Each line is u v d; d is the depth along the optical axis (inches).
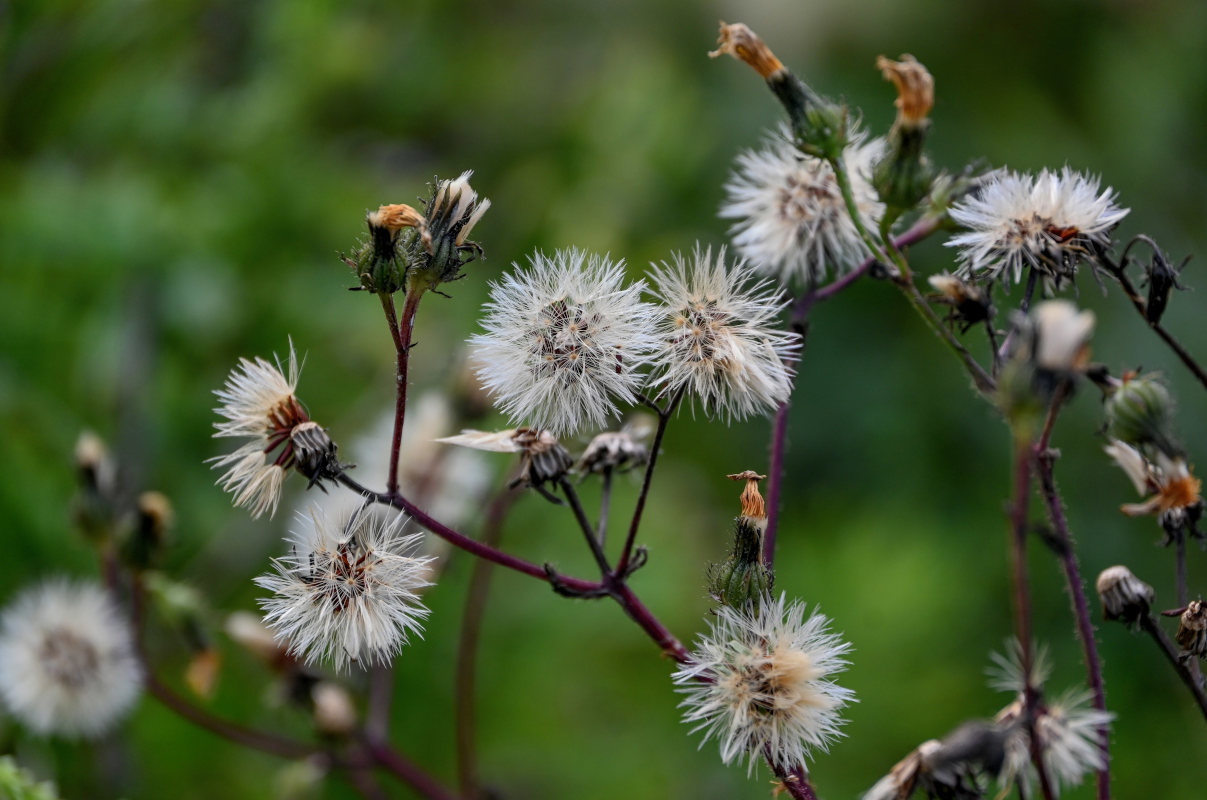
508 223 23.8
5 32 17.1
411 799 16.2
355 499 13.7
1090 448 22.7
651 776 16.8
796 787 11.8
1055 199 12.2
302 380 18.9
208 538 17.0
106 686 14.2
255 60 20.5
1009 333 12.0
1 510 16.1
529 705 17.1
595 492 18.2
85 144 18.6
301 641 11.9
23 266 17.6
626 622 17.3
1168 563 22.0
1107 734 11.9
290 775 14.5
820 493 23.7
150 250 17.5
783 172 13.0
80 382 17.4
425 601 15.4
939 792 11.5
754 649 11.7
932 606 18.1
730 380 11.9
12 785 13.4
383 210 11.9
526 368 12.0
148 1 18.3
